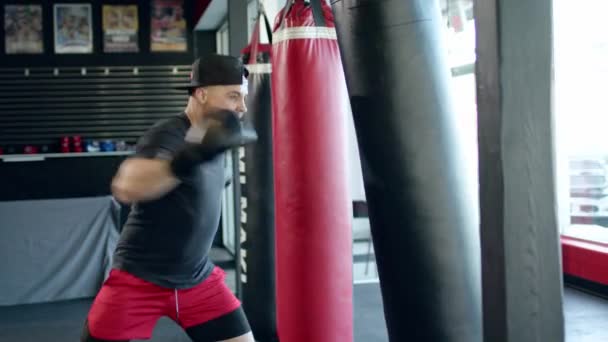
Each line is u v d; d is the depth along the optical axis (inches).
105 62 322.0
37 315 203.8
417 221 77.4
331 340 104.7
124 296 84.2
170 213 83.8
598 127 191.8
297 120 102.4
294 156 102.9
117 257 86.1
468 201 78.6
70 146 315.0
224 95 85.9
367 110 79.3
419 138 77.2
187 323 89.0
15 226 217.2
